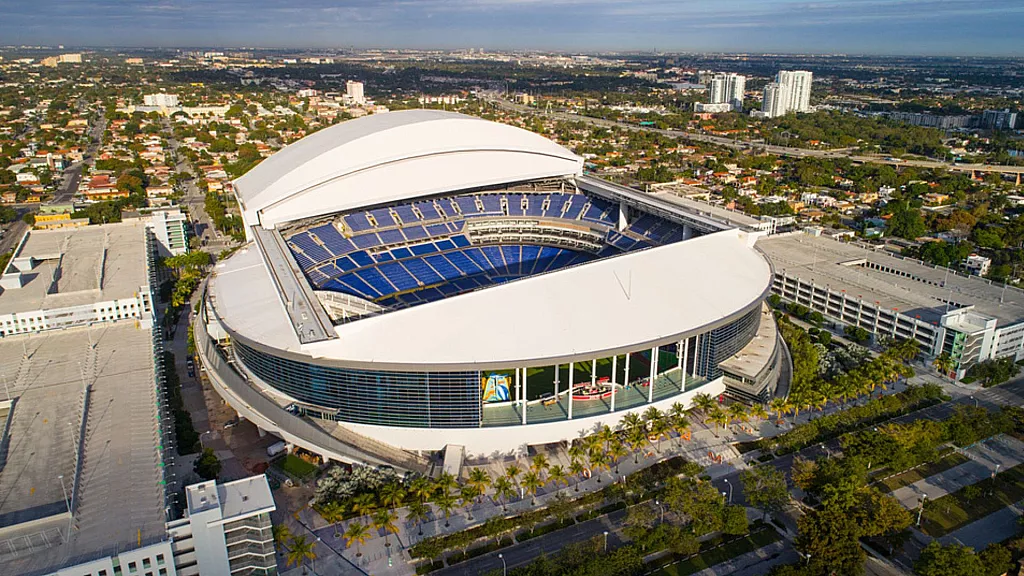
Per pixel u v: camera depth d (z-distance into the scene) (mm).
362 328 118375
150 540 81625
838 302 181125
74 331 147000
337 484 108062
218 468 113875
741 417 124188
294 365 118312
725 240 165250
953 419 126750
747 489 107438
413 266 186500
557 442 124875
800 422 132125
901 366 146875
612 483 114500
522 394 122625
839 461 115250
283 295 135750
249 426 132125
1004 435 130875
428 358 111812
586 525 106000
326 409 119562
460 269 188750
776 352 145500
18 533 82938
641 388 131125
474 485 104250
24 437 104438
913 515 107625
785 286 196875
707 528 100688
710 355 132750
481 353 113000
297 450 123125
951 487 115250
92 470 95812
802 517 99062
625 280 134500
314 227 192625
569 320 121438
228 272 156125
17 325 151375
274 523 105000
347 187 190750
